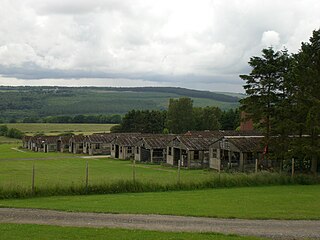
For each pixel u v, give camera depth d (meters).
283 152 41.25
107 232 18.31
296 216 22.08
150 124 143.00
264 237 17.89
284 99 42.62
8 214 22.66
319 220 21.39
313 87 38.94
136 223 20.48
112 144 94.56
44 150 118.50
